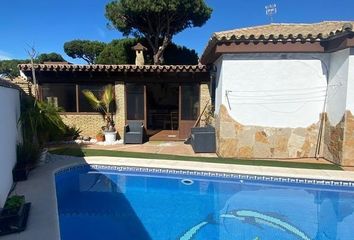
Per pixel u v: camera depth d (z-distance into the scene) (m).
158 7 24.61
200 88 15.68
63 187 9.48
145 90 15.91
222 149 11.76
